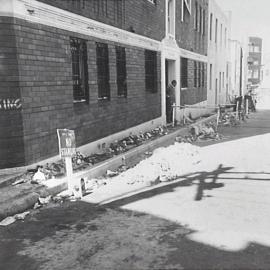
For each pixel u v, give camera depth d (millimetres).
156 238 4758
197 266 3998
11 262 4211
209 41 26203
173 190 6938
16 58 6512
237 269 3924
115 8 10484
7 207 5574
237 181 7527
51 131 7547
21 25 6602
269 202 6156
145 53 13523
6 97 6523
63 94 7938
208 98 26531
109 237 4824
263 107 36094
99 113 9688
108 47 10125
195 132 14594
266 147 11695
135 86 12305
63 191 6695
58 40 7711
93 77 9273
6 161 6652
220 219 5391
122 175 8086
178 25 17516
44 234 4980
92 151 9320
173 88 16719
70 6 8141
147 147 11055
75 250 4469
